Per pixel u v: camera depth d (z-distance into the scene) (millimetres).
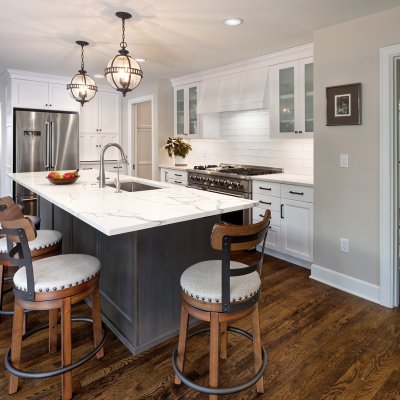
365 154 2828
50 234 2330
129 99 6277
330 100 3023
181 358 1813
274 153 4484
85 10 2742
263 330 2389
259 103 4051
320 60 3109
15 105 5059
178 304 2283
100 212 1896
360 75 2812
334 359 2066
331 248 3150
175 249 2223
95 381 1863
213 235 1487
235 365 2014
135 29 3154
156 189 2816
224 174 4297
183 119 5445
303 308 2713
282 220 3695
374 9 2627
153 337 2182
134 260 2062
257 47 3684
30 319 2523
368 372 1946
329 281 3176
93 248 2619
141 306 2109
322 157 3154
